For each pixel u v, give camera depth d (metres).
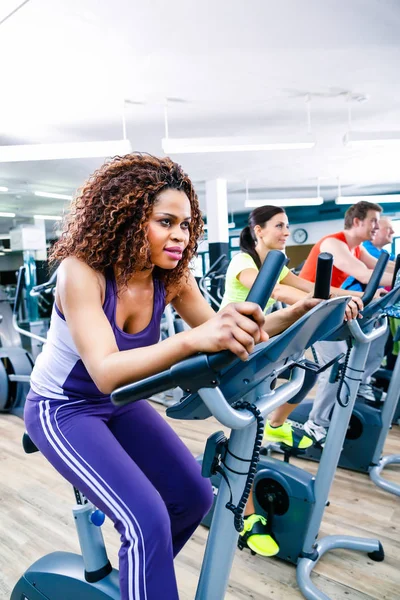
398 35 3.18
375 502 1.88
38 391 0.94
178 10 2.71
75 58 3.30
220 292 5.44
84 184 0.90
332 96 4.45
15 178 7.14
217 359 0.55
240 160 6.75
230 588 1.38
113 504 0.79
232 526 0.76
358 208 2.30
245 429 0.72
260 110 4.79
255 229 1.78
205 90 4.10
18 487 2.13
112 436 0.89
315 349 2.08
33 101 4.13
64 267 0.81
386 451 2.40
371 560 1.51
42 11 2.64
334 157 6.88
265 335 0.55
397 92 4.38
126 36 3.00
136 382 0.61
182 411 0.69
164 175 0.83
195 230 0.98
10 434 2.92
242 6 2.71
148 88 3.97
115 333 0.86
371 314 1.23
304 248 11.59
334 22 2.96
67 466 0.86
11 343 3.70
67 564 1.07
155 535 0.76
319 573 1.45
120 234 0.82
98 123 4.87
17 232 8.95
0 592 1.39
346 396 1.33
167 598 0.76
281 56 3.47
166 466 1.00
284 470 1.44
